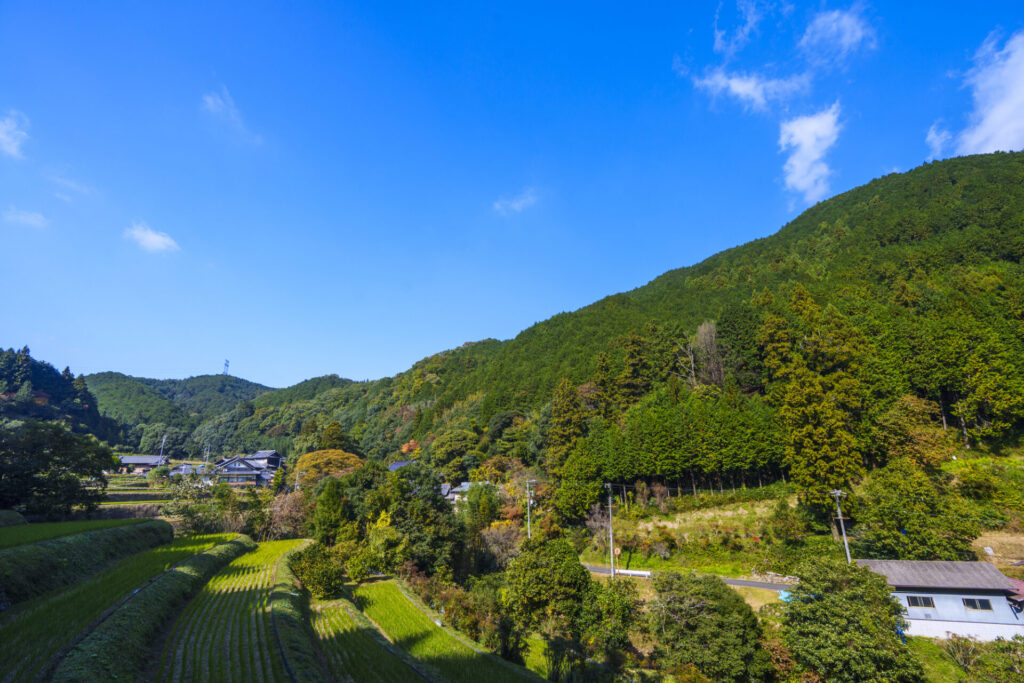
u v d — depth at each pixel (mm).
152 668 15531
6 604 17344
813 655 24172
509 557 43438
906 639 27625
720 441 49750
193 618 21250
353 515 44062
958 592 28344
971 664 24812
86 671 12711
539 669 24641
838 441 40719
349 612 26453
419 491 42062
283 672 15828
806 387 46562
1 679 11672
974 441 45656
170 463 104812
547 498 54156
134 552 31422
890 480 37375
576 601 29234
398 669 19672
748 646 25328
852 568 26516
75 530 28500
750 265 124625
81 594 19750
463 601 31031
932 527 33281
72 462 40281
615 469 52625
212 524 48625
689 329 86125
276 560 36594
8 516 33375
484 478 62781
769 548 39969
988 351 46719
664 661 25891
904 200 116625
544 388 80000
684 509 48562
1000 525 34062
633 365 71625
